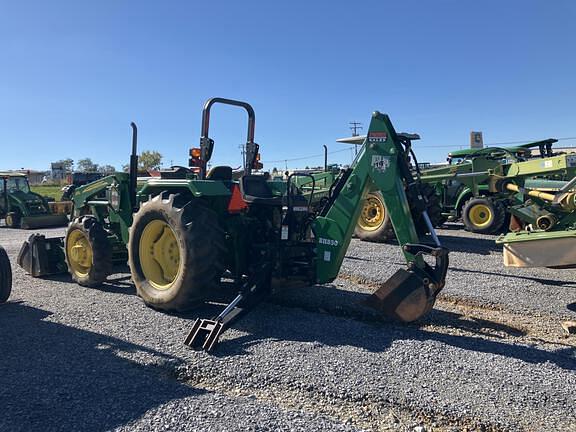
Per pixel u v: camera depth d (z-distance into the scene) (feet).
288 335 14.17
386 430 9.16
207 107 16.94
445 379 11.11
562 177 32.58
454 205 42.39
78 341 13.75
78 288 20.65
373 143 15.28
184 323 15.39
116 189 21.91
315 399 10.37
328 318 15.87
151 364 12.12
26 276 23.34
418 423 9.41
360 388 10.64
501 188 28.19
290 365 11.91
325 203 16.97
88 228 20.45
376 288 20.04
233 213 16.96
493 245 32.50
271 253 15.92
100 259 20.39
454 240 35.09
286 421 9.32
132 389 10.71
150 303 16.81
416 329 14.87
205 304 17.54
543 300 17.99
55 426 9.19
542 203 25.54
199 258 15.48
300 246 16.66
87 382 11.09
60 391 10.62
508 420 9.35
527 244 19.40
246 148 18.35
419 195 15.26
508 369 11.68
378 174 15.17
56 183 161.58
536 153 63.31
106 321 15.62
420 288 14.37
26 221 54.54
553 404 9.97
